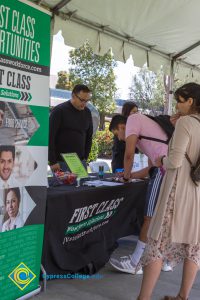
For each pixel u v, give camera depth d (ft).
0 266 7.85
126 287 9.96
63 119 12.76
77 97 12.78
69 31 14.21
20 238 8.27
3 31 7.51
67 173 10.84
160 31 17.46
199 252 8.30
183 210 7.86
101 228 10.97
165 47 19.42
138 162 14.56
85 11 14.06
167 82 21.18
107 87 52.85
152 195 10.07
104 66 52.06
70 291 9.46
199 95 8.20
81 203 9.76
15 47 7.81
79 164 11.32
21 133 8.09
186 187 7.87
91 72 51.93
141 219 12.58
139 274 10.89
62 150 12.85
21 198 8.20
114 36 16.26
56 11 13.37
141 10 15.15
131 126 10.18
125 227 12.01
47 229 9.09
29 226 8.47
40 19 8.38
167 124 9.96
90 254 10.55
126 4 14.49
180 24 17.16
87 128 13.64
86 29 14.94
